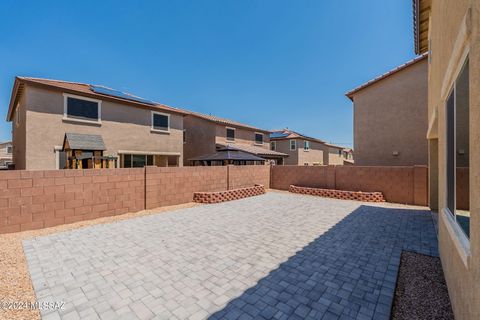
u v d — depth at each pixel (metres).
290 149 33.44
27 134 12.30
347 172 13.53
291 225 7.66
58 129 13.38
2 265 4.56
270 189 16.98
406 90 14.95
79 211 7.56
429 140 9.75
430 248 5.58
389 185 11.95
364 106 16.66
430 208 9.76
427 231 6.95
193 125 25.89
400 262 4.84
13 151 18.69
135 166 17.45
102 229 7.03
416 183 11.08
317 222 8.05
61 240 6.04
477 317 2.00
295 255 5.23
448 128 4.01
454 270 3.09
